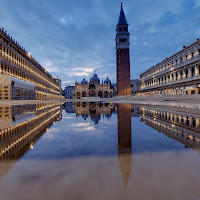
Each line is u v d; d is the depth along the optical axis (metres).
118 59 83.25
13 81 37.81
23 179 2.61
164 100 30.77
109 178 2.61
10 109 16.75
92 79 136.00
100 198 2.07
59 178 2.63
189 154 3.66
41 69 74.94
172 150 3.93
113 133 5.84
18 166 3.11
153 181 2.48
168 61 50.78
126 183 2.42
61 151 3.94
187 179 2.54
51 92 103.06
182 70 42.16
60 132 6.07
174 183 2.42
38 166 3.11
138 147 4.18
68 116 11.02
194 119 8.62
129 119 9.16
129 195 2.12
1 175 2.74
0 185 2.43
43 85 78.81
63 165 3.14
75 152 3.85
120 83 82.31
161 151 3.87
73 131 6.23
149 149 4.04
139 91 83.00
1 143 4.66
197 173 2.74
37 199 2.06
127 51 83.19
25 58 52.28
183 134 5.53
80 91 131.25
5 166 3.11
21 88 44.12
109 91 132.38
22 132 6.08
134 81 108.31
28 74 54.69
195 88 36.12
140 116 10.34
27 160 3.40
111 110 15.12
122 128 6.71
